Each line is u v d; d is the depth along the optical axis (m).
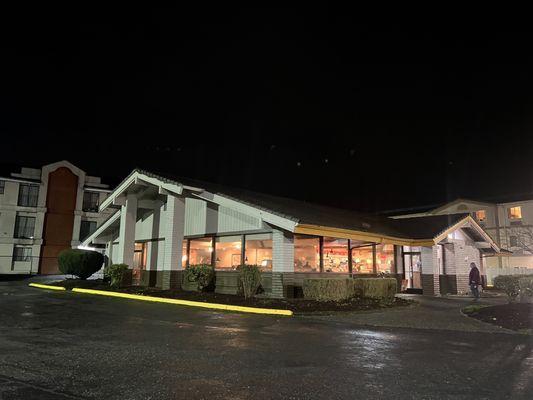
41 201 45.53
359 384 6.00
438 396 5.55
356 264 20.25
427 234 22.55
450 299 19.73
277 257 16.78
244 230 18.59
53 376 6.19
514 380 6.31
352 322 12.05
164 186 19.89
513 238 43.16
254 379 6.16
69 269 26.03
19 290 22.22
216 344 8.55
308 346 8.54
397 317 13.09
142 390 5.61
